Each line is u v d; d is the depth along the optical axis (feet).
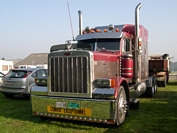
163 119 18.71
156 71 47.73
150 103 26.45
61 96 16.29
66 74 16.03
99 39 21.38
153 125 16.92
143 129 15.92
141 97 31.94
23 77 29.37
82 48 18.22
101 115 14.97
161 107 23.86
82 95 15.53
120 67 19.77
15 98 31.71
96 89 15.40
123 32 21.56
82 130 15.75
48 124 17.37
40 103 17.02
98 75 16.33
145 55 29.07
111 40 21.04
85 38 21.84
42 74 31.63
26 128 16.39
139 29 24.61
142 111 21.79
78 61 15.65
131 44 22.29
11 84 29.60
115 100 14.90
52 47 19.24
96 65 16.11
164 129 15.92
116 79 16.10
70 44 18.22
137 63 22.58
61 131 15.57
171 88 45.62
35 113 17.44
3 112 21.94
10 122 18.12
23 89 29.09
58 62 16.29
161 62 46.80
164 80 48.03
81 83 15.58
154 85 34.81
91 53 15.58
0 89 30.68
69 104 15.78
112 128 16.12
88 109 15.23
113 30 22.02
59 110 16.19
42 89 17.21
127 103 18.04
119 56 19.72
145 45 28.99
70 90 15.96
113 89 15.14
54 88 16.51
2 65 91.15
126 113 18.39
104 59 17.25
